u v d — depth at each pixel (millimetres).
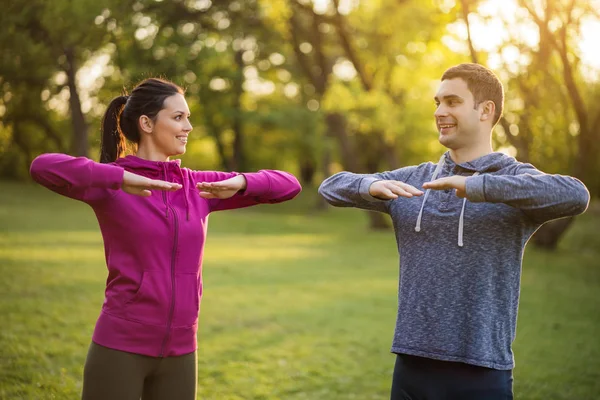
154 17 12336
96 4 9109
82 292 7750
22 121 11891
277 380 5035
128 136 2578
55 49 9211
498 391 2283
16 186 26812
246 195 2668
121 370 2355
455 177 2203
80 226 16688
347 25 20375
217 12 16703
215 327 6773
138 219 2377
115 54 10945
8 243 11977
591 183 14125
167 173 2516
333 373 5297
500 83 2434
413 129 19969
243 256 13406
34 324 6086
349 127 23594
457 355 2283
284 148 35094
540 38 11656
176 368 2467
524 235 2324
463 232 2305
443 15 12945
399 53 19422
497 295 2301
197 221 2514
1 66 9164
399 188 2361
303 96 32531
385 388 4957
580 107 12875
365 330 6953
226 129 33094
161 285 2387
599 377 5512
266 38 21453
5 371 4672
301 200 32938
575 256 15812
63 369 4816
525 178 2168
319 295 9117
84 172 2264
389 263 13555
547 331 7316
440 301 2320
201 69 15570
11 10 8555
